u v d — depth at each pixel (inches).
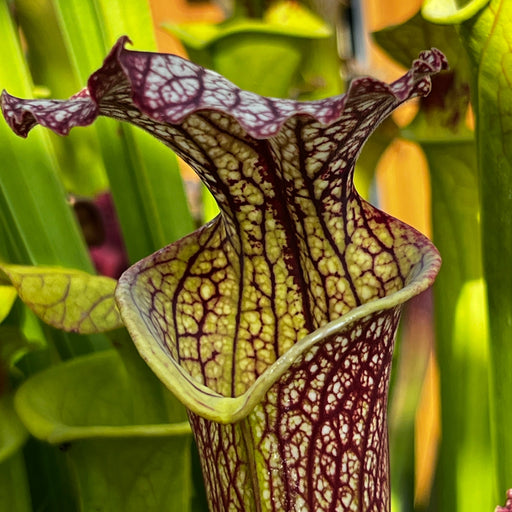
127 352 14.1
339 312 12.8
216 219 12.8
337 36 16.6
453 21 13.2
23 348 14.8
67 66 16.7
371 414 12.3
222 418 11.5
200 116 11.7
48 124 11.2
